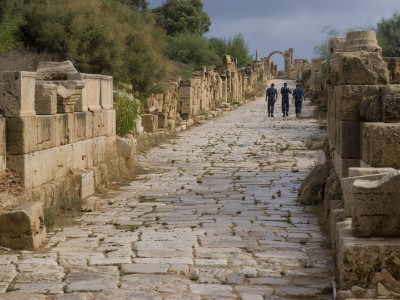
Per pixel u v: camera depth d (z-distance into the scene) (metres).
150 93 24.73
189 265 7.45
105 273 7.11
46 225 9.66
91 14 21.64
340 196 9.77
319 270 7.21
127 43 23.83
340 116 10.23
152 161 18.25
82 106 12.80
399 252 5.89
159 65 24.38
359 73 10.09
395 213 6.21
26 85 9.89
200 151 20.45
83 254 7.98
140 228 9.68
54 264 7.50
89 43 21.19
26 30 21.17
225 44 60.09
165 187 13.87
